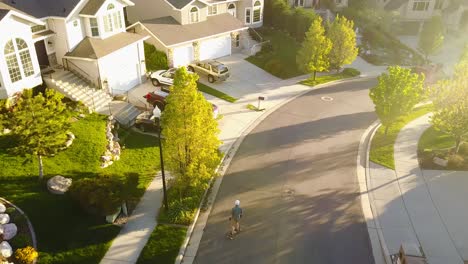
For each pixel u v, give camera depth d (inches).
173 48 1392.7
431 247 675.4
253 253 668.1
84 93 1071.6
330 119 1163.3
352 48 1482.5
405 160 938.1
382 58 1766.7
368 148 995.9
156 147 960.3
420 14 2274.9
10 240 632.4
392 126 1117.1
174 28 1444.4
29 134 693.3
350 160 946.1
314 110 1218.6
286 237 701.9
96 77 1116.5
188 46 1455.5
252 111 1190.3
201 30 1496.1
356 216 753.0
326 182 858.8
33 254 608.4
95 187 721.6
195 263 645.9
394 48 1900.8
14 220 666.8
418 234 705.6
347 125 1128.2
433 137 1048.2
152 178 844.6
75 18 1100.5
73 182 768.9
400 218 746.2
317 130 1093.1
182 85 679.1
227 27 1576.0
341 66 1537.9
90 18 1128.2
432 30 1718.8
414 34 2256.4
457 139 914.7
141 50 1264.8
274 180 863.7
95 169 827.4
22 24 912.9
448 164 903.7
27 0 1056.2
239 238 698.2
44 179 764.0
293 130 1088.8
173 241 681.0
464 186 838.5
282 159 946.1
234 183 851.4
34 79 976.3
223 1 1638.8
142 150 940.6
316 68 1418.6
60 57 1125.7
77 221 697.0
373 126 1127.0
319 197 808.3
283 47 1727.4
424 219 743.1
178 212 727.7
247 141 1023.6
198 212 756.6
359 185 848.3
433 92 956.0
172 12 1487.5
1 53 875.4
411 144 1013.8
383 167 912.3
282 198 804.6
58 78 1064.2
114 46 1151.0
